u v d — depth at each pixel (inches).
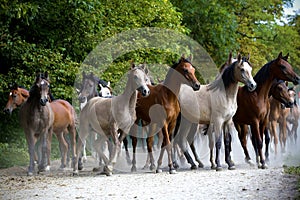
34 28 914.1
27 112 613.3
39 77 614.5
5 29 858.1
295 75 629.6
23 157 765.3
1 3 812.6
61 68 855.7
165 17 989.2
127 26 920.9
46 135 628.1
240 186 463.8
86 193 457.4
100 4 904.9
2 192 477.7
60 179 557.3
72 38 915.4
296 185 453.1
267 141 666.2
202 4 1288.1
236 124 657.6
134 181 523.2
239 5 1417.3
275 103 752.3
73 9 882.1
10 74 854.5
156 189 467.2
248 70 609.6
